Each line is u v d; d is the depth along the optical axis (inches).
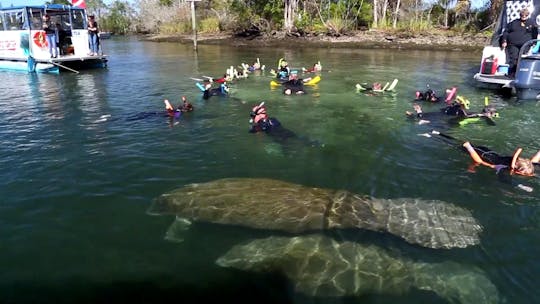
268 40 1370.6
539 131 370.9
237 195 226.4
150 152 316.2
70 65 807.1
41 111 450.3
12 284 168.6
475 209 228.7
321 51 1147.9
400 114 431.2
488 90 558.3
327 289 160.2
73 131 371.6
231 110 444.8
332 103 480.4
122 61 958.4
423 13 1531.7
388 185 260.4
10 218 219.8
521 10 526.3
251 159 303.3
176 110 429.7
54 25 773.3
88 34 824.9
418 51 1124.5
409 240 192.4
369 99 503.2
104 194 245.9
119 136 355.9
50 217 220.4
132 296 160.6
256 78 669.9
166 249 189.9
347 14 1396.4
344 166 291.3
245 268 173.6
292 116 422.3
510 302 156.7
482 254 185.6
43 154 312.8
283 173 279.3
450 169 285.4
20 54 799.7
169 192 237.6
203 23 1761.8
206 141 341.4
